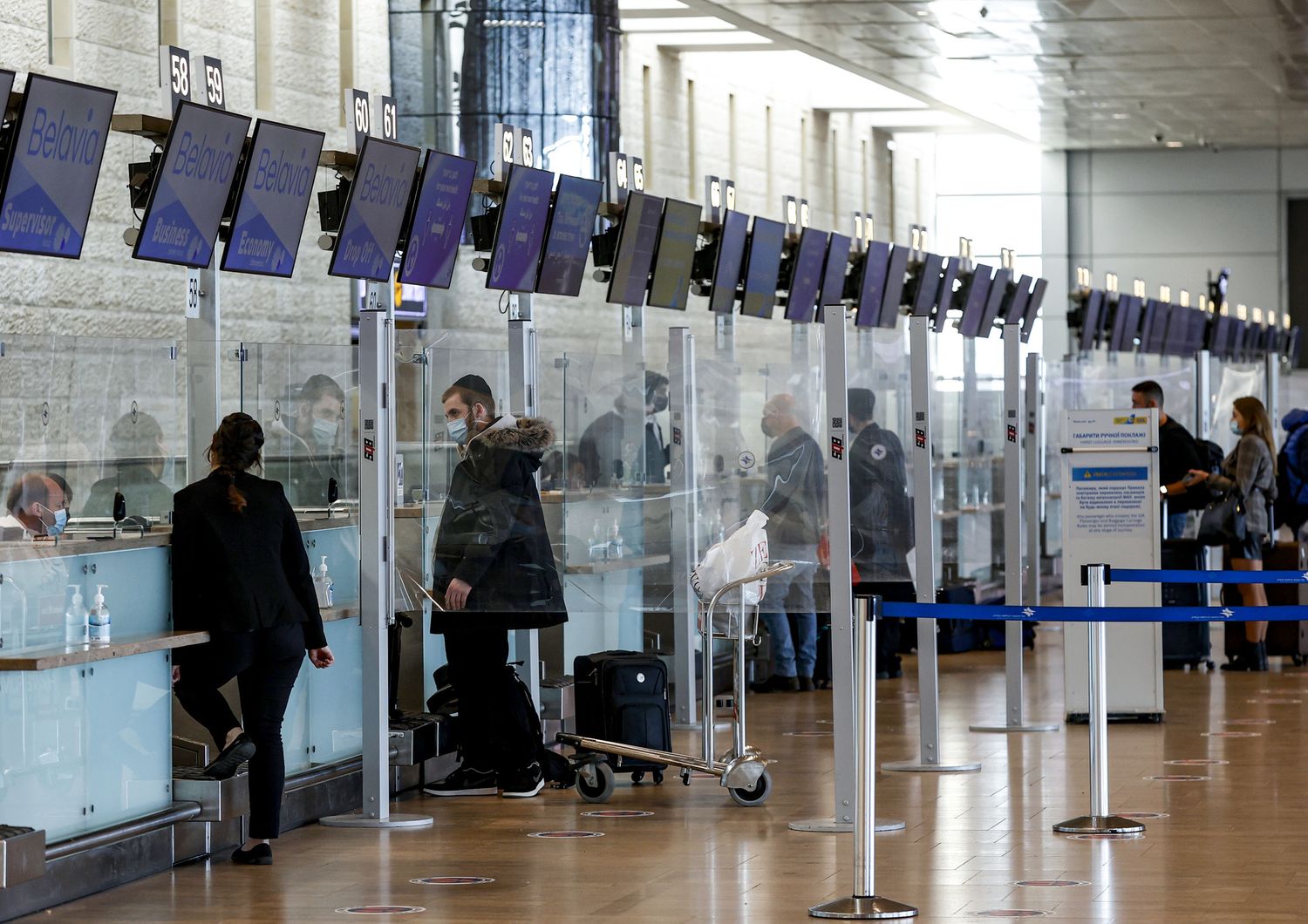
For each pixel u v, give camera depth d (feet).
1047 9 76.89
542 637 42.22
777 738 43.57
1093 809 31.94
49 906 26.25
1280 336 112.06
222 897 26.99
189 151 30.07
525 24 55.83
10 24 40.27
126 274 44.09
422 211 35.70
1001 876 28.04
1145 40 84.17
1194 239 123.65
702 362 38.19
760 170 91.71
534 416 37.19
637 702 36.35
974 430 55.21
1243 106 105.09
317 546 34.12
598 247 42.68
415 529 35.14
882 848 30.42
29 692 26.25
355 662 35.37
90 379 28.22
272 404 33.60
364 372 32.71
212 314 32.68
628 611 38.29
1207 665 57.41
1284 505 61.46
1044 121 110.73
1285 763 39.19
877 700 50.90
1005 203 124.98
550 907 26.25
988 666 59.06
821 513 38.37
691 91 84.99
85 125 28.89
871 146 108.47
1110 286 81.05
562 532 37.37
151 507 29.66
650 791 36.55
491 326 60.18
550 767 36.37
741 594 34.94
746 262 49.08
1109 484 44.65
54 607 27.09
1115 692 45.93
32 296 40.45
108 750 28.04
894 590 39.99
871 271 55.83
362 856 30.07
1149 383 57.82
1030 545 58.03
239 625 28.91
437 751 36.68
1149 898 26.35
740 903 26.35
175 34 46.70
